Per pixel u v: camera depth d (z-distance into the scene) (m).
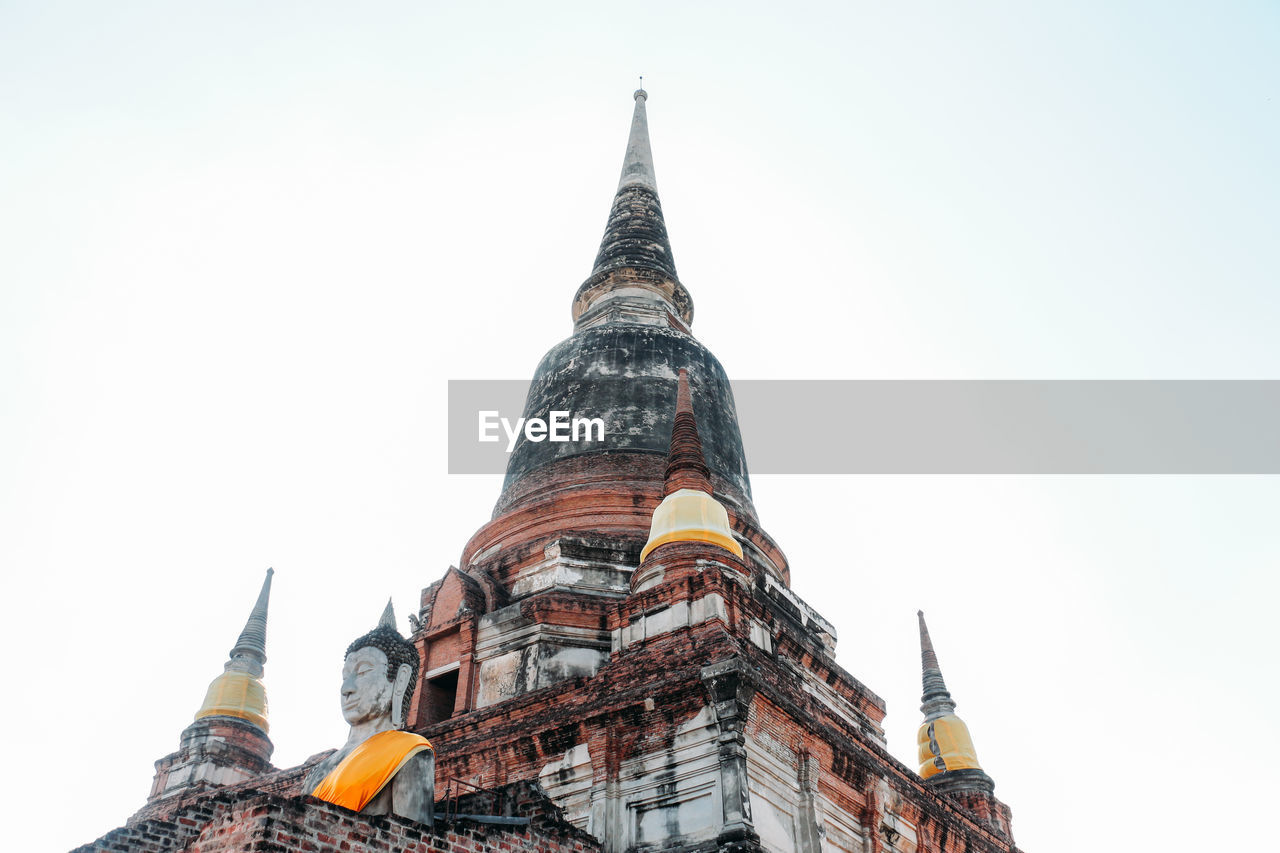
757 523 34.50
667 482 27.84
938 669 39.78
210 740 33.50
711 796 19.98
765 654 23.84
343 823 13.20
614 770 21.58
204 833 12.89
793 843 21.11
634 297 41.34
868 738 25.97
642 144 49.31
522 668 28.16
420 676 30.00
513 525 32.97
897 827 25.36
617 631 24.31
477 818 16.11
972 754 36.69
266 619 38.19
